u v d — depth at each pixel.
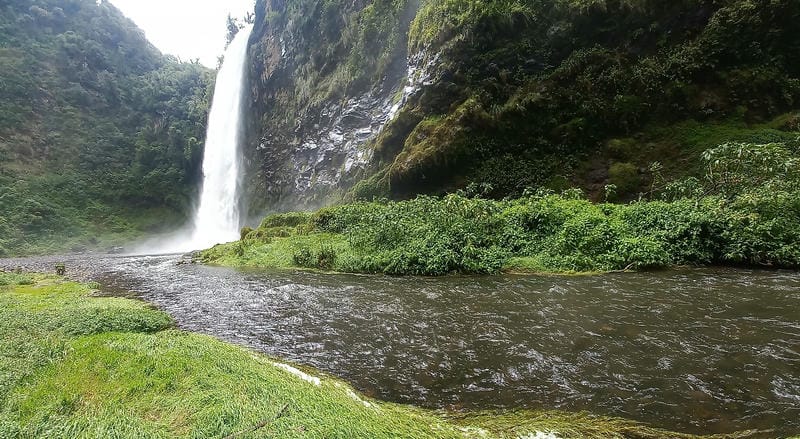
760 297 9.04
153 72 86.38
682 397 4.97
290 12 53.00
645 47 25.17
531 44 27.25
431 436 4.07
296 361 6.82
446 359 6.51
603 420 4.54
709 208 14.06
